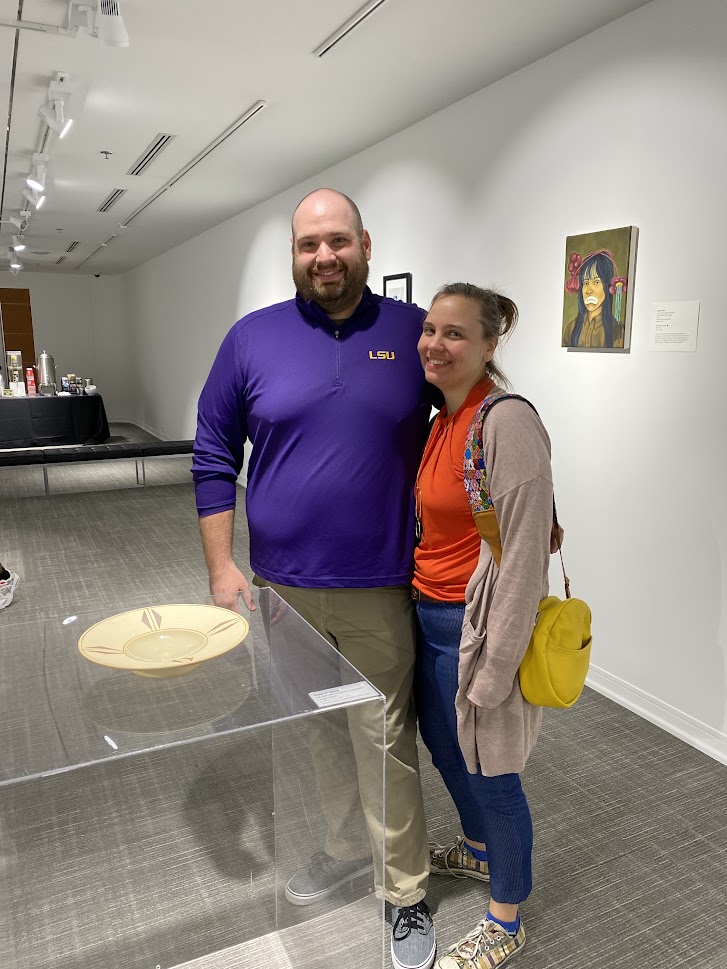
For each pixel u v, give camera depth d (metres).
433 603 1.62
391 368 1.68
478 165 3.68
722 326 2.49
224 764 1.28
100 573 4.86
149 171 5.61
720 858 2.09
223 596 1.58
